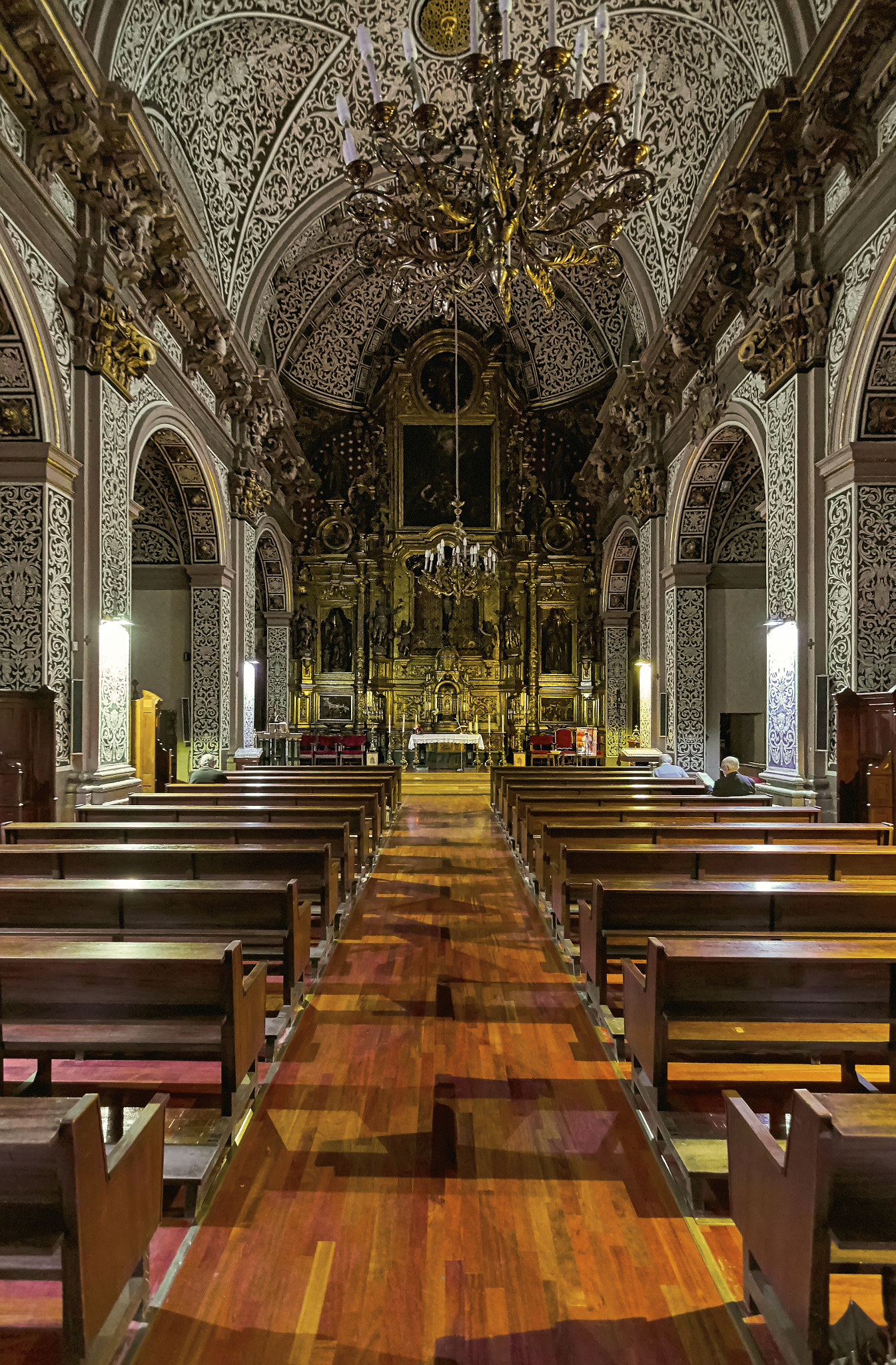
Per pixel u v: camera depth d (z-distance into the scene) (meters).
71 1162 1.72
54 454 7.63
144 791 12.48
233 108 11.92
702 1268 2.56
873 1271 2.04
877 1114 1.82
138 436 9.73
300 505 22.92
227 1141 3.06
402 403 22.75
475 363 22.61
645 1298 2.43
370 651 22.66
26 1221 1.77
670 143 12.23
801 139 8.29
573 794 9.34
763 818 7.41
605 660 21.75
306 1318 2.35
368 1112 3.53
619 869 5.14
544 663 22.91
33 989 2.99
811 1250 1.78
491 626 22.58
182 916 4.16
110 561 8.68
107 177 8.10
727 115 10.80
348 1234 2.72
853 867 5.07
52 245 7.65
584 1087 3.77
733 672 16.28
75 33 7.06
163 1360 2.20
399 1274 2.53
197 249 10.35
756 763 17.00
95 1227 1.87
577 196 13.41
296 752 20.88
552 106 5.81
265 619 21.95
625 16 10.78
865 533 7.87
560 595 22.89
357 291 20.83
